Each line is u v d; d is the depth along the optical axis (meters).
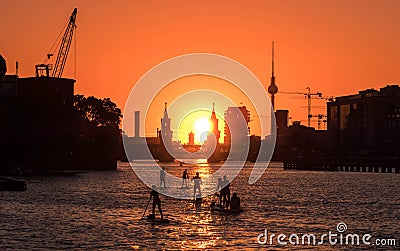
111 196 101.75
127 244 51.34
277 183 158.50
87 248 49.38
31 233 56.69
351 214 75.62
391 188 133.00
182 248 49.97
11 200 91.12
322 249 51.03
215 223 65.06
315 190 125.62
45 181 148.12
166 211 77.19
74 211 76.00
